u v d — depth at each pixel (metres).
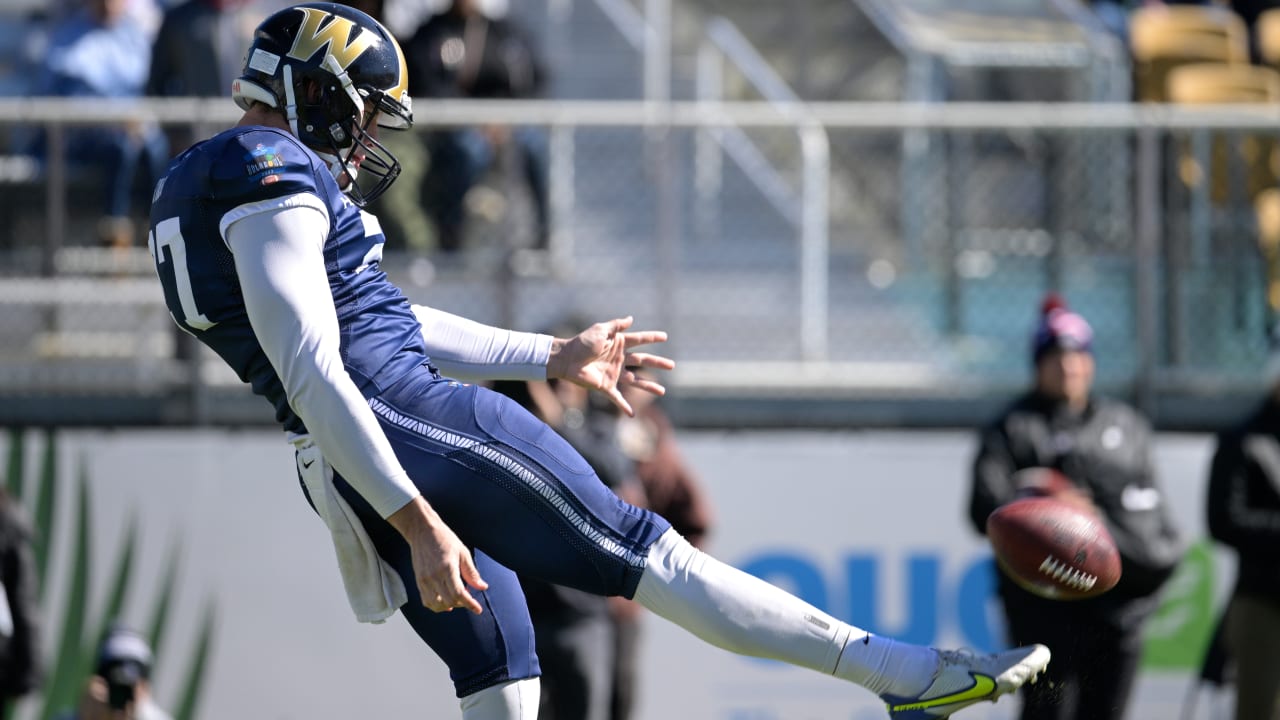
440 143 25.83
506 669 12.32
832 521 25.77
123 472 25.64
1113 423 22.44
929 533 25.83
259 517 25.70
